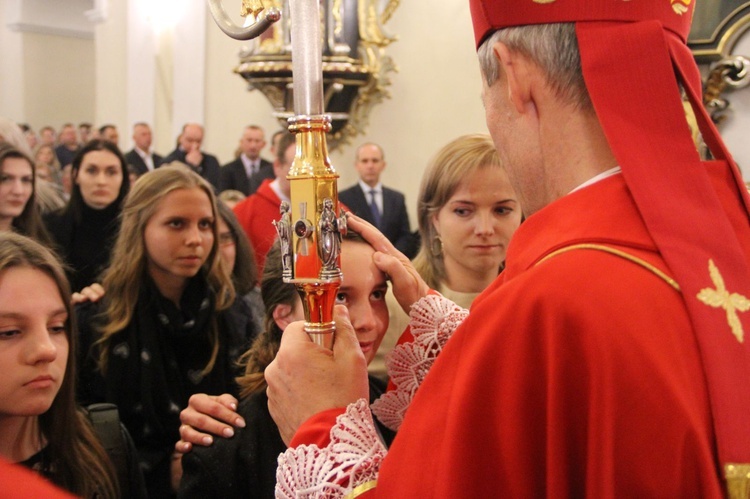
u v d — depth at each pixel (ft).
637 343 2.58
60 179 32.45
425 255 6.77
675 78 3.01
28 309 4.64
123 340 6.89
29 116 47.65
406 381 4.52
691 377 2.62
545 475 2.67
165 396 6.82
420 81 19.10
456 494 2.72
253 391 4.94
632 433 2.52
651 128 2.89
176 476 6.62
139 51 26.37
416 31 19.07
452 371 2.91
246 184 21.80
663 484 2.50
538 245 2.95
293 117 3.33
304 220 3.33
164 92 26.08
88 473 5.05
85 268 10.65
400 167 19.51
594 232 2.84
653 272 2.74
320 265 3.36
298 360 3.46
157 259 6.96
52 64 48.16
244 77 19.04
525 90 3.13
